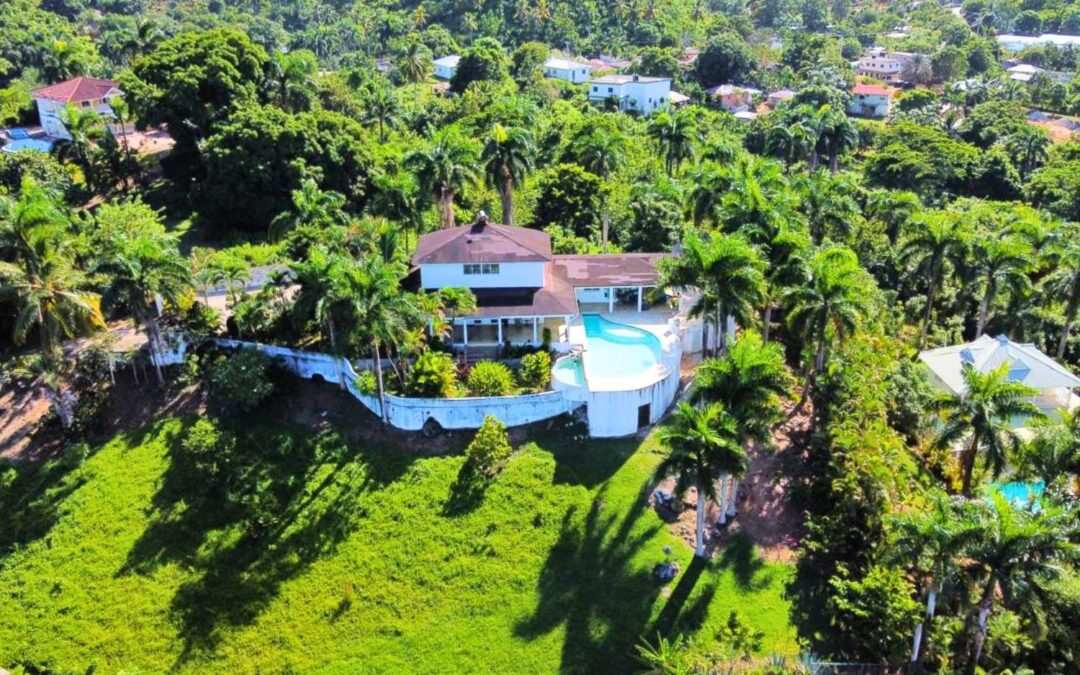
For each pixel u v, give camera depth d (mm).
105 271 51969
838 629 41406
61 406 51500
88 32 169875
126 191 86875
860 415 48656
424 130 112250
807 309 52062
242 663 41344
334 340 52156
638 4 194625
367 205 77938
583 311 64688
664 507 48406
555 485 49688
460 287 58188
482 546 46281
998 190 115125
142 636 42219
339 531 47156
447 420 53062
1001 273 63688
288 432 52656
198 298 65312
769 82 175875
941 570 36281
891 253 79062
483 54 134875
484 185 87812
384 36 182375
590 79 149125
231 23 188750
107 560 45344
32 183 68625
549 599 43594
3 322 59000
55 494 48344
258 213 79312
